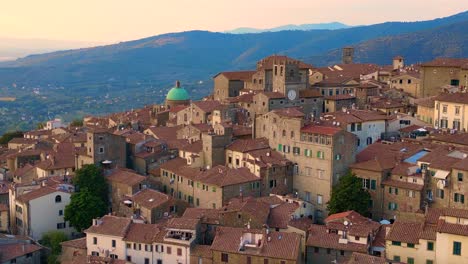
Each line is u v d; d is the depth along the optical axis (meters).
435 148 187.25
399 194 173.62
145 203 179.62
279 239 150.25
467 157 172.25
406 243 142.88
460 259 135.75
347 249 149.12
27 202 187.88
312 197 190.25
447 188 167.38
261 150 199.12
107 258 156.12
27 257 172.88
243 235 153.50
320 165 187.25
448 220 140.00
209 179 184.88
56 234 183.00
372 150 196.50
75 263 155.62
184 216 168.38
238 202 169.62
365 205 175.12
